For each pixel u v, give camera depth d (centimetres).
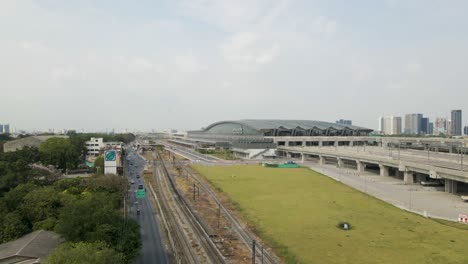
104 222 5941
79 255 4450
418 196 11588
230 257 6638
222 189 12962
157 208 10506
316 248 6931
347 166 19950
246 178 15425
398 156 17725
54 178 12175
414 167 13738
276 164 19838
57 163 16862
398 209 9894
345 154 19262
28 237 6400
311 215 9331
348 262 6238
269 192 12394
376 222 8638
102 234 5569
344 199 11194
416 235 7612
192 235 7994
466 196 11138
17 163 11350
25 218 7531
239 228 8412
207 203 11031
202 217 9431
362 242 7231
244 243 7400
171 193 12688
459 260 6216
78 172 17312
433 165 13438
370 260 6297
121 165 17562
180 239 7719
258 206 10394
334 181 14675
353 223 8581
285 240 7438
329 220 8844
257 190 12756
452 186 12125
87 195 8588
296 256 6538
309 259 6394
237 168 18875
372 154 19212
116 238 5744
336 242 7262
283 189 12912
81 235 5662
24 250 5538
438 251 6650
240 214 9606
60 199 8138
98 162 17212
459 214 9238
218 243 7400
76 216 5838
